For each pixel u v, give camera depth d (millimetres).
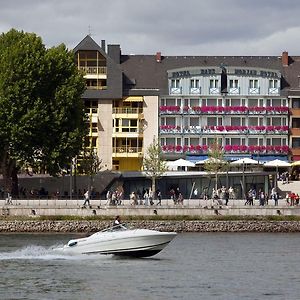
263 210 157625
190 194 189625
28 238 145250
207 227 155625
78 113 176250
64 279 99188
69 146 173125
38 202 161625
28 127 169000
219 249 129375
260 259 118188
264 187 191375
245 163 193375
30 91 171500
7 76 171125
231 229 156125
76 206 156625
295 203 166250
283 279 101000
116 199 160625
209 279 100375
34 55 175000
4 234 153000
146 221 154875
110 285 95688
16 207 156625
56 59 175875
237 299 88562
